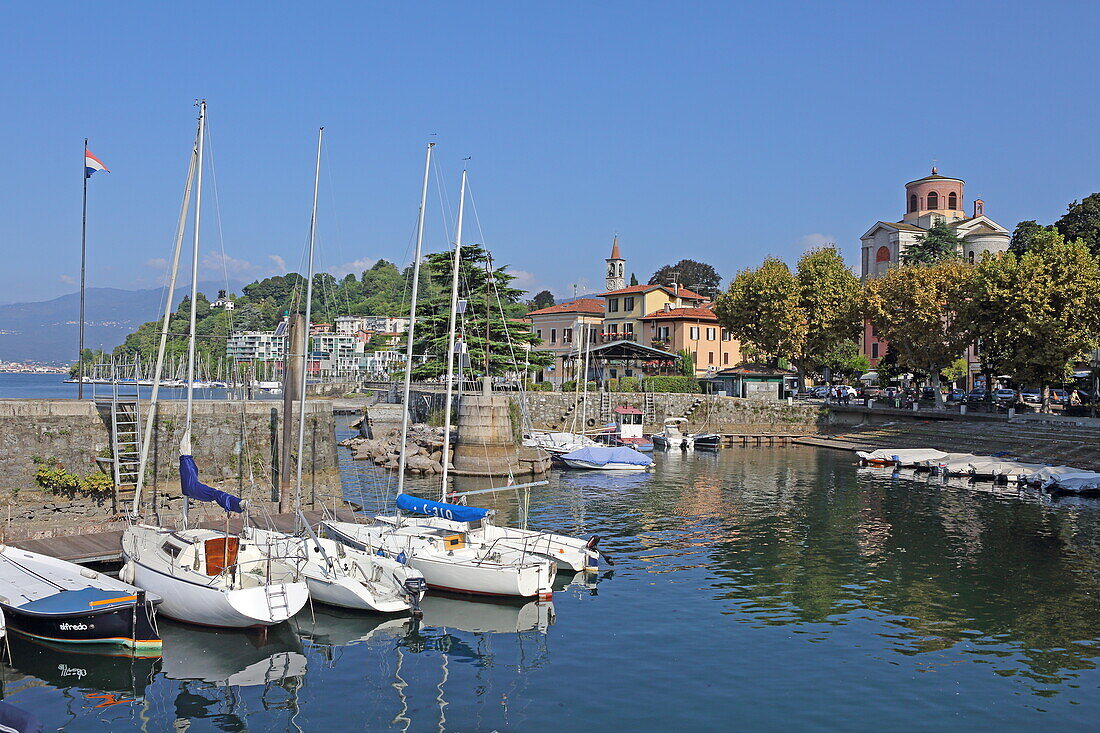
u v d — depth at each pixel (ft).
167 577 88.53
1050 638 86.74
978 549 125.08
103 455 126.93
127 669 78.84
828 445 268.00
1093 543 128.67
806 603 98.99
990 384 278.87
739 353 394.93
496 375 277.03
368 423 263.90
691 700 72.08
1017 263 243.60
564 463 218.79
